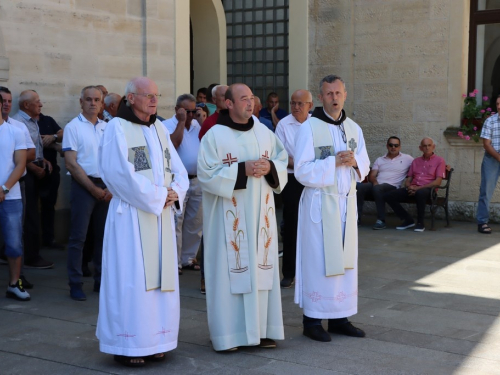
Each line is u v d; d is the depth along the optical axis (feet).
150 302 14.89
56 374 14.75
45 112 28.37
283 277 23.35
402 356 15.83
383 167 34.71
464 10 35.29
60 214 29.17
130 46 31.37
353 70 38.37
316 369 14.97
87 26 29.66
